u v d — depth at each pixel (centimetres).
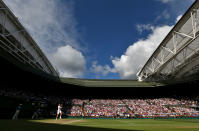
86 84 4688
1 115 2281
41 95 4412
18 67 2830
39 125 930
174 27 2367
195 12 1994
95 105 4644
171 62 3062
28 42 2584
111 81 5038
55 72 4606
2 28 1848
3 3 1773
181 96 5053
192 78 3409
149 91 5366
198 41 2233
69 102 4638
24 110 2742
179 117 3656
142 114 3997
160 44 2870
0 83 3747
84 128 783
